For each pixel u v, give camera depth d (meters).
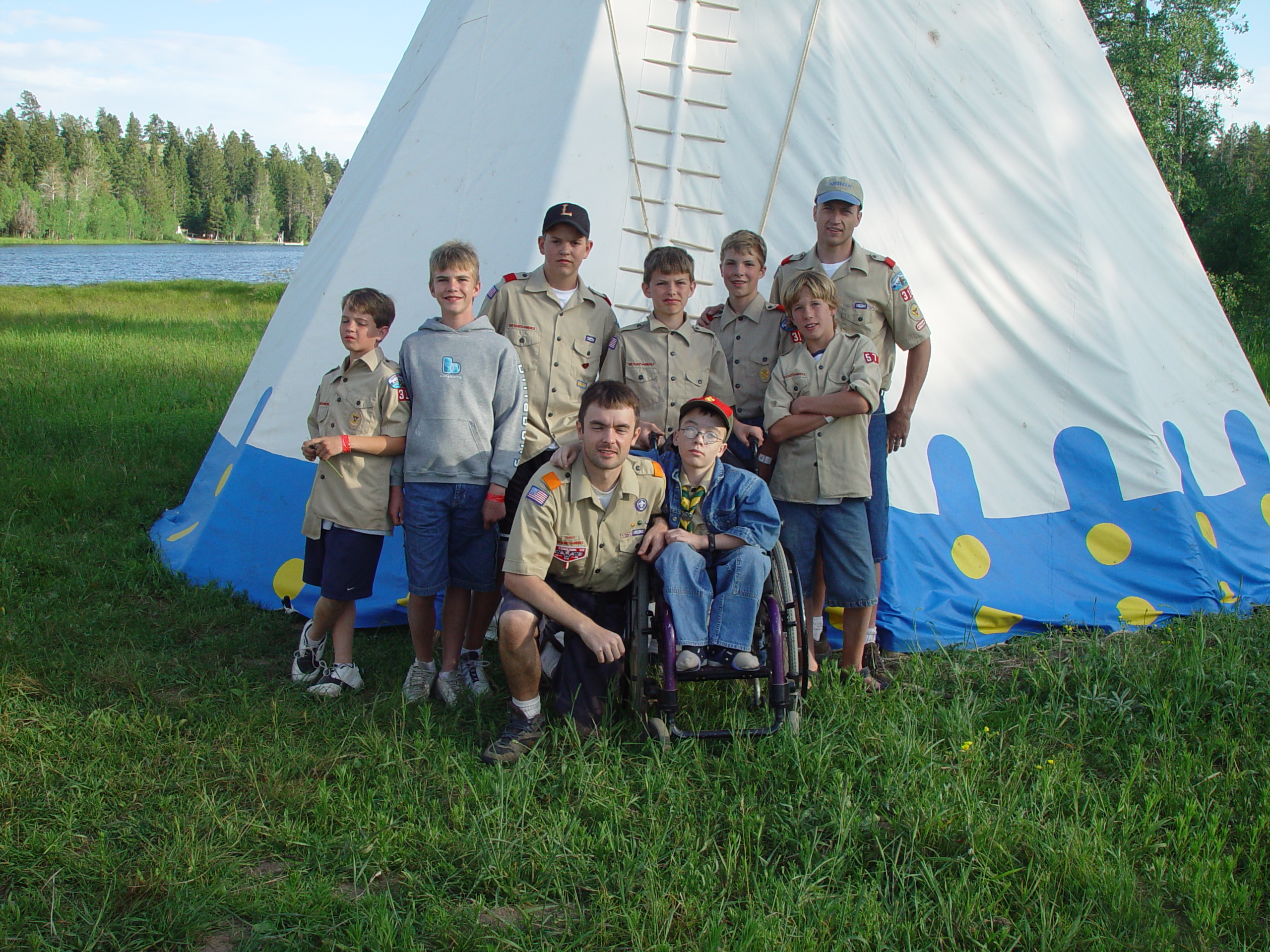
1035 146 5.63
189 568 5.24
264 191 141.00
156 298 25.83
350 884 2.85
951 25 5.65
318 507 3.94
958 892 2.74
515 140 5.28
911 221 5.27
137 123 157.62
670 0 5.37
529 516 3.55
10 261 59.97
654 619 3.70
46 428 8.42
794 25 5.37
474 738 3.68
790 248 5.07
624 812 3.15
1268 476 5.99
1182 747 3.65
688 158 5.20
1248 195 25.84
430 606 3.98
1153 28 24.41
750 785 3.31
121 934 2.58
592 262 5.04
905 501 4.98
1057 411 5.31
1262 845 3.07
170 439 8.38
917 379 4.39
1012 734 3.80
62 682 3.91
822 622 4.48
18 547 5.45
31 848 2.90
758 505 3.70
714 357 4.20
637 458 3.77
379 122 6.53
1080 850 2.92
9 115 108.69
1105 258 5.71
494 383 3.93
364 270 5.41
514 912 2.74
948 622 4.78
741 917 2.67
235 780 3.30
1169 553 5.09
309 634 4.09
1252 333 16.11
